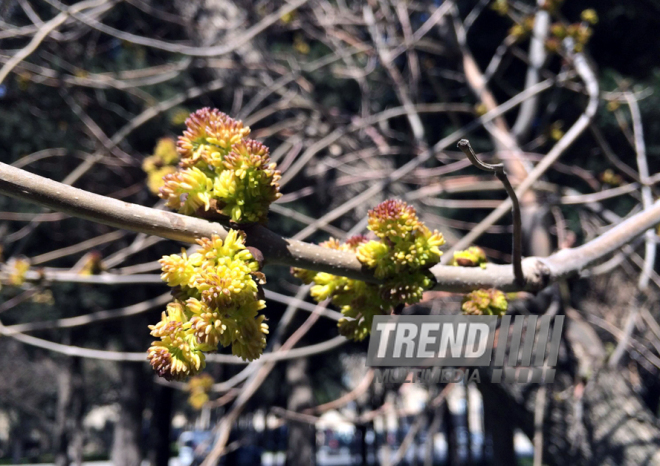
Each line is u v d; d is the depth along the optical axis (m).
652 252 3.32
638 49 7.98
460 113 8.00
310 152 4.42
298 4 4.46
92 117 6.80
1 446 28.95
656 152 7.17
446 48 5.21
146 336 10.30
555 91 5.12
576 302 4.83
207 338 0.84
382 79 6.31
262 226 1.00
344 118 5.87
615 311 4.82
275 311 9.19
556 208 4.39
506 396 3.49
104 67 7.32
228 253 0.91
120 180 7.09
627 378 3.86
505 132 4.85
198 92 5.03
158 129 7.31
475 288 1.23
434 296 3.38
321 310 3.41
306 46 6.76
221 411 9.98
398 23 6.62
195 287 0.90
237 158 0.96
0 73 3.37
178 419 25.77
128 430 10.91
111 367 21.28
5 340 13.22
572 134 3.08
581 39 3.90
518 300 3.19
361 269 1.10
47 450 27.39
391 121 8.57
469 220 8.02
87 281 3.37
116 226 0.89
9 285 3.39
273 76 6.58
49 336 11.52
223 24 5.75
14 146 7.13
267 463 18.38
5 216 5.31
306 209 6.89
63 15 3.69
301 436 8.20
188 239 0.94
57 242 8.53
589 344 3.49
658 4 7.16
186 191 0.98
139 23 5.93
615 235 1.45
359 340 1.17
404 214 1.08
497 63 4.94
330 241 1.15
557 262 1.36
